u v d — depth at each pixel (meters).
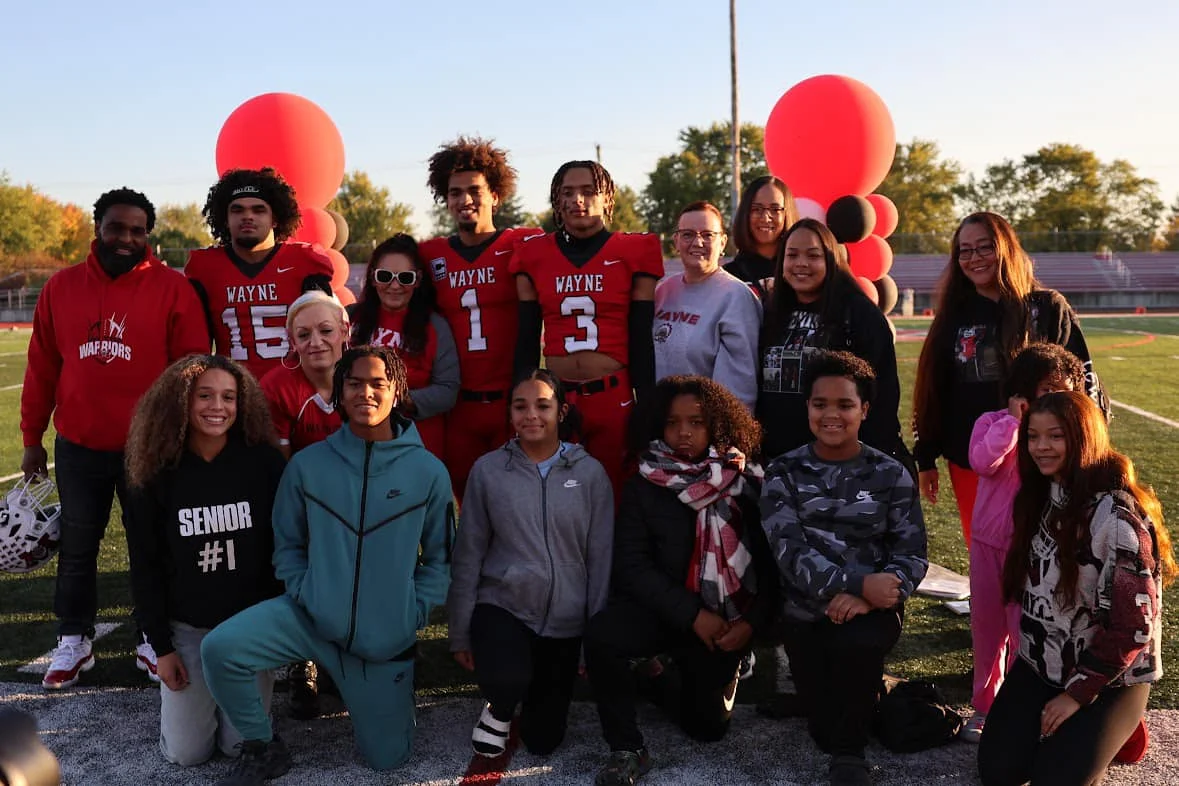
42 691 3.50
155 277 3.59
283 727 3.22
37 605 4.50
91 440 3.52
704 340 3.59
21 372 15.88
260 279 3.85
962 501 3.63
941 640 3.94
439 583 3.06
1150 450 7.96
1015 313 3.32
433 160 3.90
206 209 4.01
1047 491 2.81
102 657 3.84
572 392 3.65
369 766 2.94
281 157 5.34
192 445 3.02
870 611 2.87
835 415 2.96
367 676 2.91
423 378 3.77
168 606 2.99
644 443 3.19
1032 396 2.99
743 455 3.14
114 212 3.44
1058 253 52.00
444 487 3.09
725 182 59.12
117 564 5.18
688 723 3.09
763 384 3.54
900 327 28.00
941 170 61.88
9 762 1.87
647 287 3.65
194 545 2.96
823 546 2.99
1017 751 2.66
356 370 2.95
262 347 3.87
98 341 3.50
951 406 3.56
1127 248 59.47
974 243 3.37
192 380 2.96
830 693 2.84
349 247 59.91
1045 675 2.75
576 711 3.36
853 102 6.15
